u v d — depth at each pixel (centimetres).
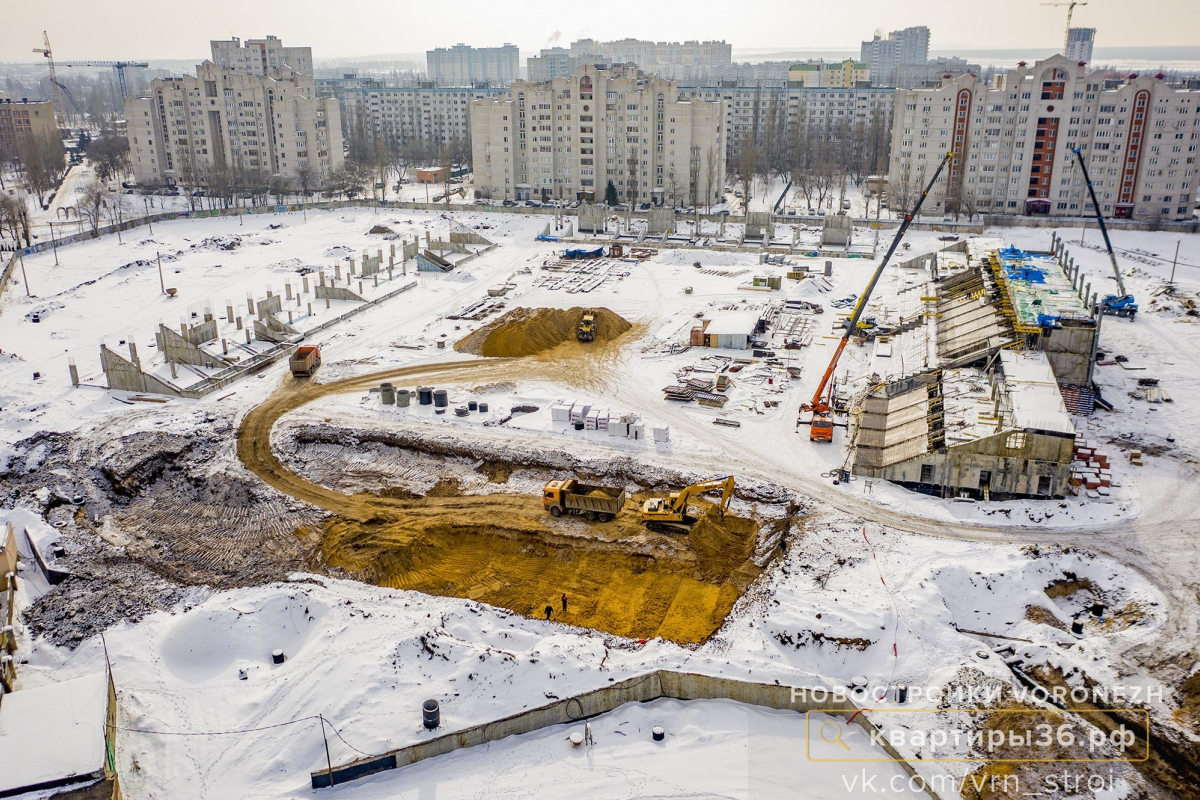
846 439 7294
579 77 17950
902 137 17038
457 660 4584
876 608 4900
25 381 8444
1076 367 7881
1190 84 19288
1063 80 15750
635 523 6119
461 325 10319
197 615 4931
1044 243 14312
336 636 4803
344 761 4044
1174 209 15812
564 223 16338
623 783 3934
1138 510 6075
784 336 9806
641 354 9381
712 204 18562
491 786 3941
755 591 5278
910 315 10188
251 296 11462
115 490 6631
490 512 6300
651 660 4575
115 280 12100
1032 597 5125
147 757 4103
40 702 4156
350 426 7581
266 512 6356
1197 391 8162
